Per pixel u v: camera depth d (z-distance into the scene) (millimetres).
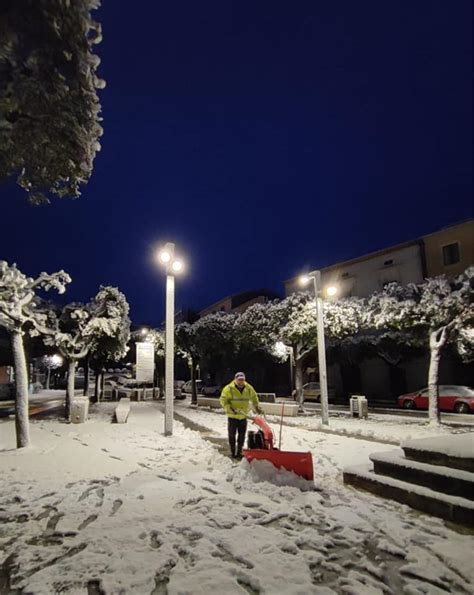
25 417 8758
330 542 3922
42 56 2816
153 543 3908
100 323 15250
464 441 5535
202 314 58562
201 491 5512
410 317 14273
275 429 12938
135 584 3133
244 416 8094
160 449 8844
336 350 31031
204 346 25375
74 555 3613
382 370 31625
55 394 42875
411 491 4996
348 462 7547
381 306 15328
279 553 3680
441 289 13766
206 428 13039
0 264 8523
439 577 3299
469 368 26078
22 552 3686
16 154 3477
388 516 4621
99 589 3088
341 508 4875
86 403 14797
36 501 5078
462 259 27500
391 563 3576
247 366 39344
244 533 4109
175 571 3342
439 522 4488
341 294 33750
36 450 8508
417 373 29422
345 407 25875
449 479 4828
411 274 29703
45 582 3145
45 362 47188
